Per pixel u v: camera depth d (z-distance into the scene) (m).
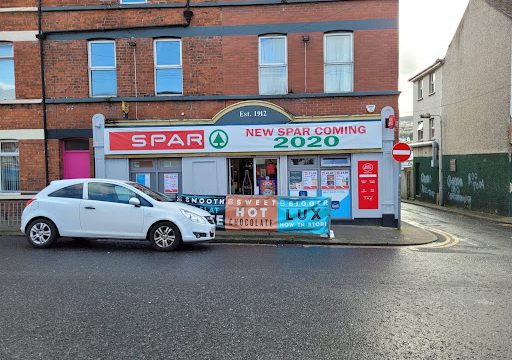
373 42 13.62
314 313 5.20
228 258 8.55
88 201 9.45
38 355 4.00
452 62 24.55
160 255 8.78
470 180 22.11
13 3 13.90
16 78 13.96
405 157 12.75
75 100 13.88
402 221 17.38
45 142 13.93
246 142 13.62
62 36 13.92
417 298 5.86
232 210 11.40
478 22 21.05
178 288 6.24
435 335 4.55
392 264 8.16
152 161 14.02
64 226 9.44
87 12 13.91
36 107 13.97
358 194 13.59
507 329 4.73
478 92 21.25
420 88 30.98
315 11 13.70
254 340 4.38
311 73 13.77
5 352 4.06
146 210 9.30
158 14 13.85
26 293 5.95
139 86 13.94
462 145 23.14
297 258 8.67
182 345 4.25
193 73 13.90
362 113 13.62
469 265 8.16
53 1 13.93
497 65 19.34
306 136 13.50
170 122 13.72
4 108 13.97
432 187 27.59
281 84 13.95
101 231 9.38
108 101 13.88
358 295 5.96
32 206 9.55
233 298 5.77
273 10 13.75
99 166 13.80
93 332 4.57
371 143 13.41
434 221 17.64
